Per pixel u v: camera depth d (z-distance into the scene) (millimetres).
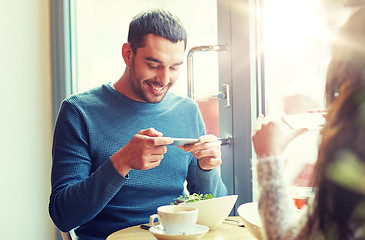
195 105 1621
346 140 572
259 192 707
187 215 924
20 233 2000
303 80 1364
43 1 2047
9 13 1972
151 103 1479
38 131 2039
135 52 1380
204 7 1731
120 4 1991
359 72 583
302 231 621
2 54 1959
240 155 1584
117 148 1407
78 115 1404
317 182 602
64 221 1241
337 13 1105
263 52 1495
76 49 2082
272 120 733
